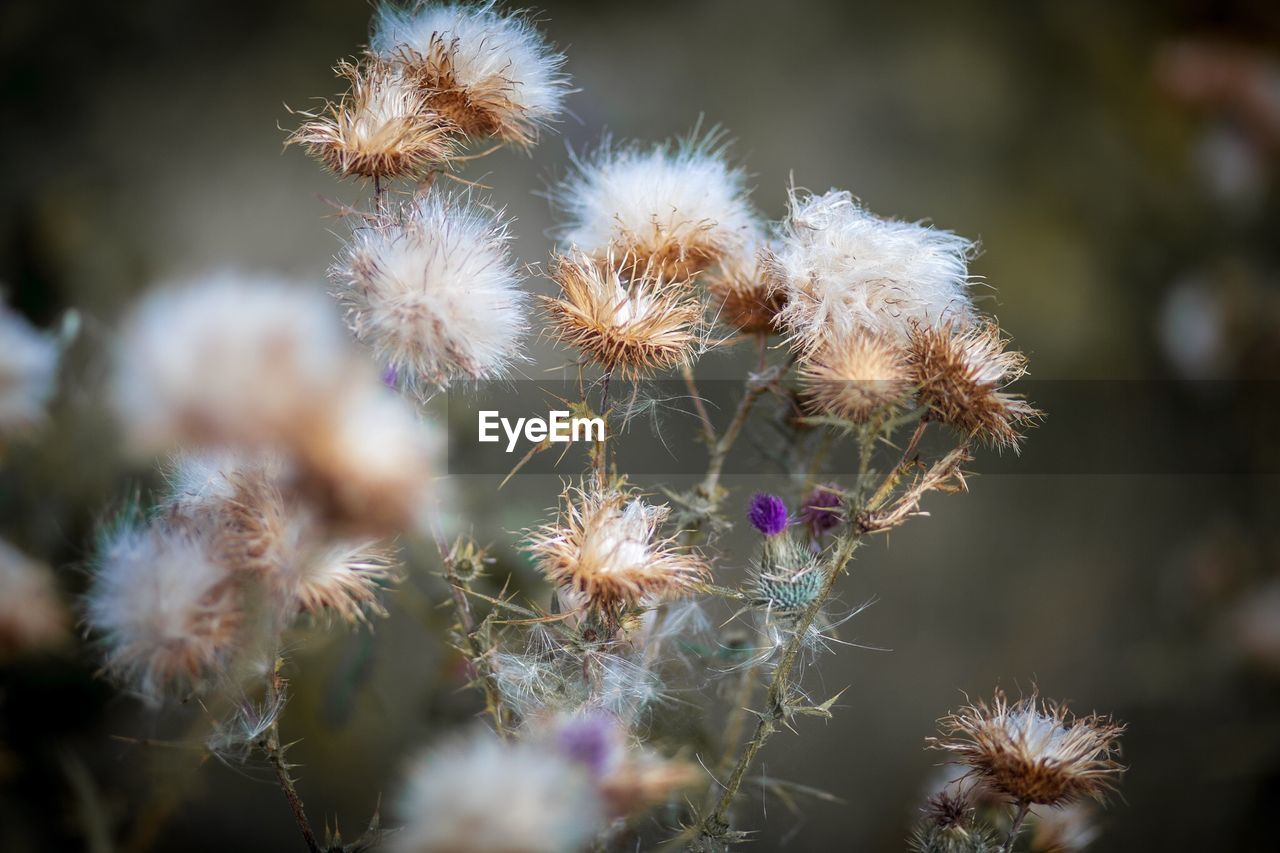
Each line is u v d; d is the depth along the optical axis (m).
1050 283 1.32
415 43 0.65
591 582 0.62
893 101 1.33
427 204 0.64
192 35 1.10
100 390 0.69
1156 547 1.22
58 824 0.68
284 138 1.09
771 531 0.65
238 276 0.65
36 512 0.69
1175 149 1.42
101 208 0.99
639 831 0.64
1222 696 1.08
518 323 0.64
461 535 0.65
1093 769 0.63
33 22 1.02
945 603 1.11
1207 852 0.93
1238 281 1.34
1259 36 1.41
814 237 0.66
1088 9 1.45
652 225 0.66
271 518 0.60
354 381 0.59
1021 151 1.38
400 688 0.75
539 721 0.62
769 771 0.73
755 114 1.25
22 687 0.70
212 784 0.75
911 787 0.89
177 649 0.60
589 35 1.19
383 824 0.74
